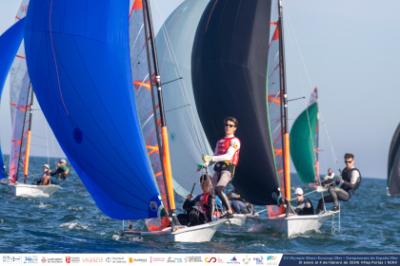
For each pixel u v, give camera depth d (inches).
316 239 2397.9
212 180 2210.9
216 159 2175.2
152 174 2044.8
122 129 2048.5
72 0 2064.5
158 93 2074.3
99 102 2052.2
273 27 2716.5
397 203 5447.8
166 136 2069.4
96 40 2053.4
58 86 2073.1
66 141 2094.0
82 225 2573.8
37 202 3747.5
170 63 3157.0
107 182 2071.9
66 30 2060.8
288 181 2637.8
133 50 2096.5
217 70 2719.0
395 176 4874.5
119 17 2064.5
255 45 2677.2
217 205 2466.8
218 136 2760.8
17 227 2388.0
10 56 4645.7
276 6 2719.0
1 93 4613.7
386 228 2967.5
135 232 2127.2
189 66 3161.9
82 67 2057.1
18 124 4872.0
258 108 2655.0
